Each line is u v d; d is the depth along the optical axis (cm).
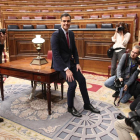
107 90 366
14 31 532
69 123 242
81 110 279
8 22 585
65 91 365
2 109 282
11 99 321
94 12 646
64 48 266
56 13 668
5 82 418
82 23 554
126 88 284
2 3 860
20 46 544
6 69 290
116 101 311
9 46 538
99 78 447
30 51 546
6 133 219
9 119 253
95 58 493
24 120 250
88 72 497
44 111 276
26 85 399
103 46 477
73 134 217
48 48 536
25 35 536
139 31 600
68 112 273
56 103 305
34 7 779
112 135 214
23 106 293
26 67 282
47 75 251
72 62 284
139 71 282
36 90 367
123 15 607
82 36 496
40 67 283
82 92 275
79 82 272
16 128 230
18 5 852
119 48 388
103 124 238
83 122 244
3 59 570
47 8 781
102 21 520
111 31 455
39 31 530
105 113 268
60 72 266
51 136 213
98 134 216
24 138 209
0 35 329
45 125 237
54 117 258
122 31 387
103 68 489
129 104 299
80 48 506
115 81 292
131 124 122
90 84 404
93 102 307
